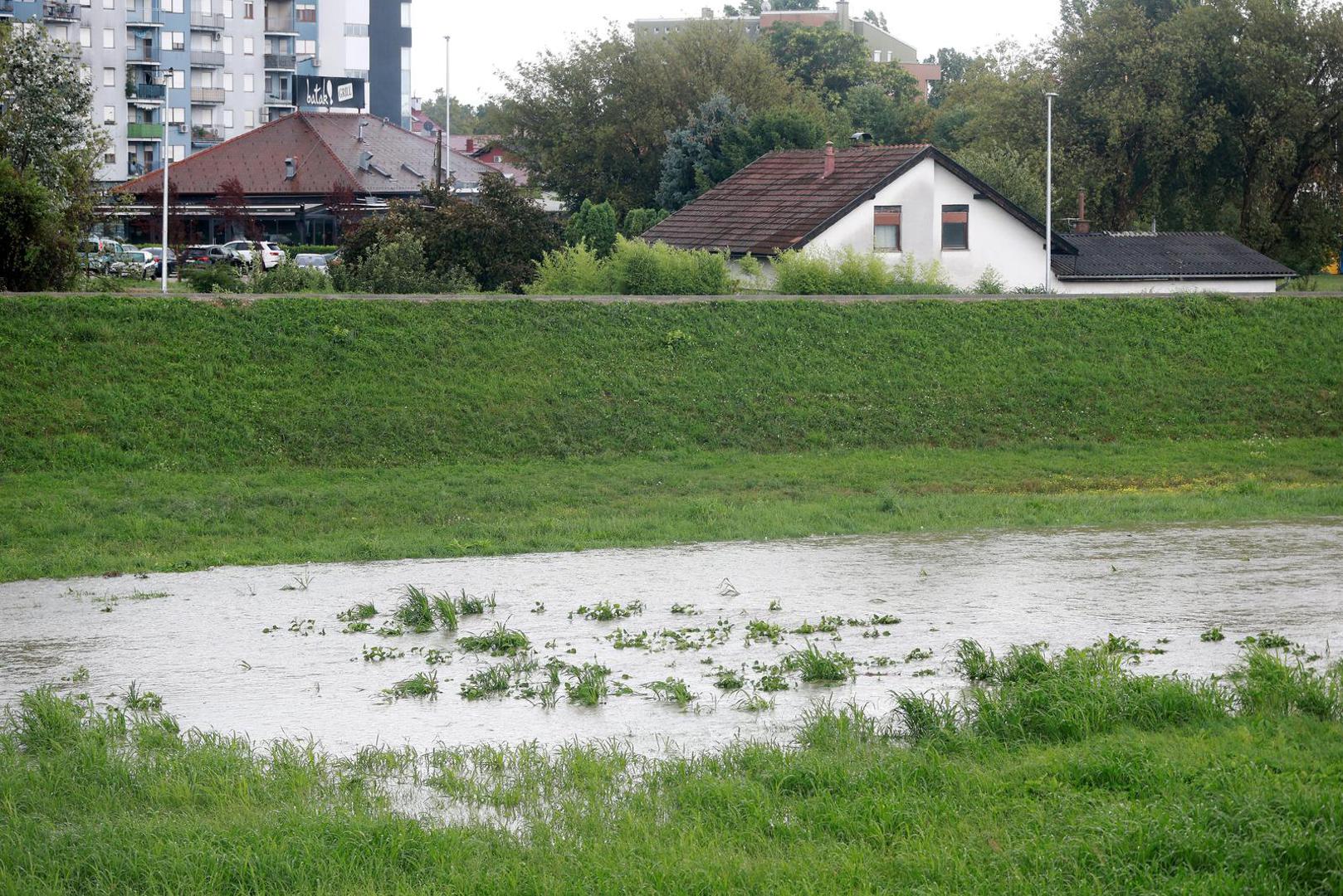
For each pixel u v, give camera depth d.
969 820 15.02
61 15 157.88
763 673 22.53
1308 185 103.00
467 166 134.62
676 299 53.72
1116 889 13.20
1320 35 97.38
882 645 24.17
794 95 123.12
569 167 118.19
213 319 47.91
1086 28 101.75
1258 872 13.21
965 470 43.97
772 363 50.97
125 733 19.56
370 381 46.66
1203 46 96.94
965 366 52.19
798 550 33.78
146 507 37.31
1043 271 71.31
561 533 35.91
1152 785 15.51
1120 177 100.06
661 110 115.31
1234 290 75.00
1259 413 50.94
